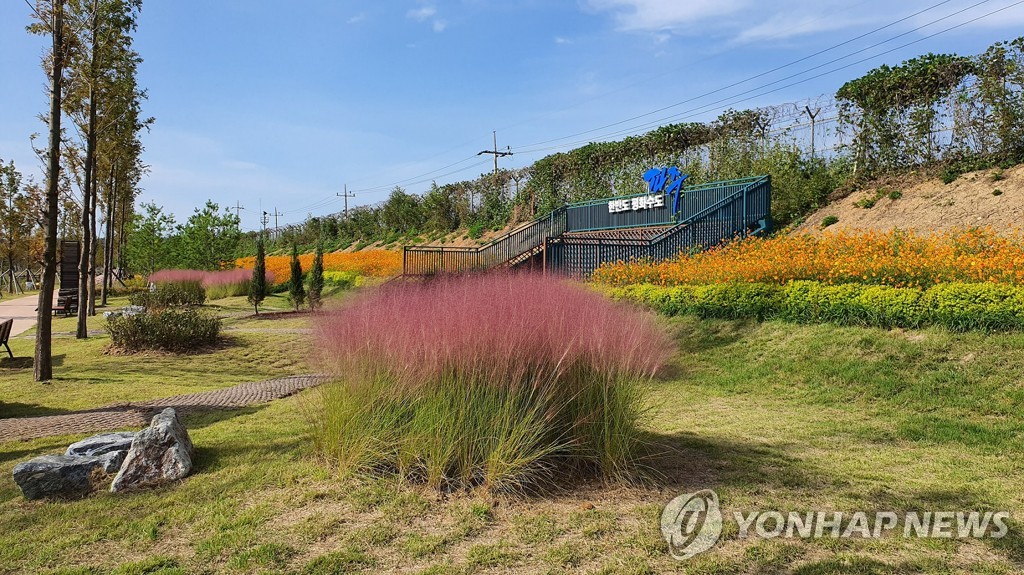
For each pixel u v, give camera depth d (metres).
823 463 4.28
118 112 16.42
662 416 5.89
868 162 17.17
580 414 3.90
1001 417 5.46
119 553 2.90
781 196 17.98
